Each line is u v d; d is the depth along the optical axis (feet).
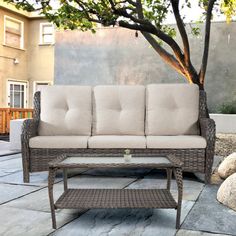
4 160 16.10
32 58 47.37
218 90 29.81
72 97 13.78
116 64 32.81
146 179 11.96
